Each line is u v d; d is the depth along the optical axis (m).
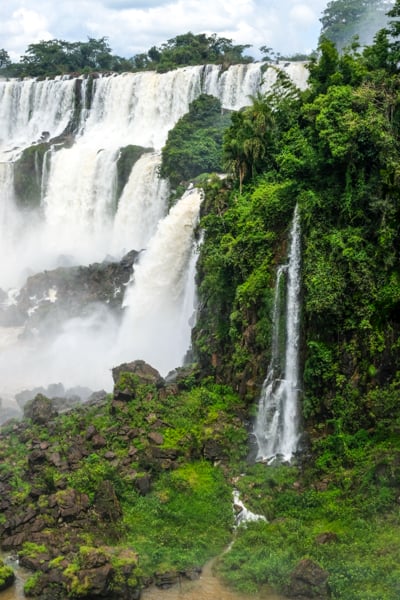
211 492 37.91
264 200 45.66
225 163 54.41
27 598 31.27
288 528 34.84
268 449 41.47
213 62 112.88
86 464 39.34
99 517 35.88
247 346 44.56
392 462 34.94
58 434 43.28
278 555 32.88
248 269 45.12
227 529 35.84
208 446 40.88
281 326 42.34
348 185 40.56
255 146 51.22
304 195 42.00
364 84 43.47
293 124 50.75
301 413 40.53
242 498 37.66
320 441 38.81
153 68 119.12
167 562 33.19
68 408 48.44
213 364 48.16
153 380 46.69
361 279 38.56
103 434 42.25
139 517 36.31
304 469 38.69
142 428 42.53
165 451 40.28
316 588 30.56
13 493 38.22
